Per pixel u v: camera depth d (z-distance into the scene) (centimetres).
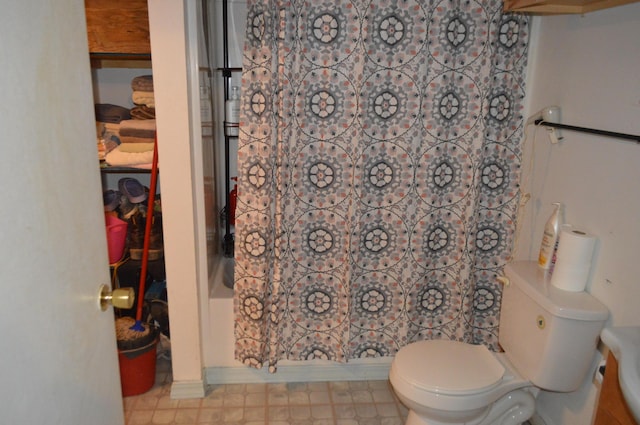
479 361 179
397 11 181
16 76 63
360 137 190
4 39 60
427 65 188
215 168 242
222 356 225
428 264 211
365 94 188
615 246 150
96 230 94
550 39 184
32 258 67
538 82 192
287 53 183
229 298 216
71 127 82
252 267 201
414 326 220
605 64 154
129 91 248
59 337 76
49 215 73
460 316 213
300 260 210
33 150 67
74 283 83
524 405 187
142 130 215
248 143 188
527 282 170
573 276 162
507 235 210
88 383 89
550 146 185
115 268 227
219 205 258
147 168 215
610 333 116
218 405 213
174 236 196
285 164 194
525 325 172
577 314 151
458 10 183
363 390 226
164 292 240
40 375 69
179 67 177
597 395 163
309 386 228
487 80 187
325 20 182
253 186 192
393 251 209
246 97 184
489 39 183
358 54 183
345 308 211
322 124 194
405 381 168
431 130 193
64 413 78
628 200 144
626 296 146
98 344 95
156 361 234
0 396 58
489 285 217
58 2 77
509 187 205
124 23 193
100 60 237
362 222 204
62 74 78
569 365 160
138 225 232
